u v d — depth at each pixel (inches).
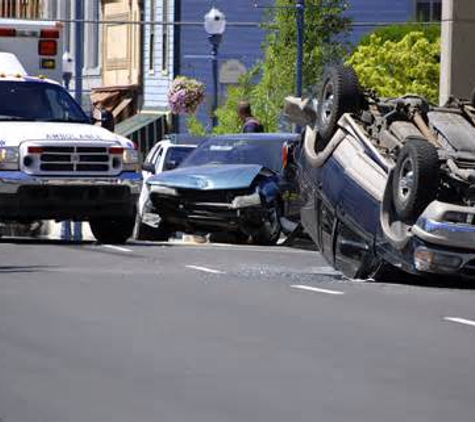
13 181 1845.5
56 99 1979.6
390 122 1558.8
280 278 1496.1
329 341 1059.3
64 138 1867.6
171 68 4867.1
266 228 2100.1
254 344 1038.4
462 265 1434.5
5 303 1227.2
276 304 1258.6
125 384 890.1
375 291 1398.9
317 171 1609.3
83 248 1815.9
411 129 1540.4
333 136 1583.4
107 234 1956.2
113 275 1469.0
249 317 1171.9
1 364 948.0
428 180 1429.6
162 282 1409.9
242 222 2089.1
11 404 833.5
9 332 1072.8
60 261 1624.0
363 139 1539.1
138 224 2171.5
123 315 1166.3
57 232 2346.2
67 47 5575.8
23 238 2076.8
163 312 1187.9
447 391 887.1
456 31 2650.1
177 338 1056.8
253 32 4879.4
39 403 836.0
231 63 3998.5
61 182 1861.5
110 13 5339.6
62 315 1160.2
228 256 1765.5
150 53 5017.2
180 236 2306.8
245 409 825.5
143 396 856.9
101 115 2721.5
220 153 2226.9
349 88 1573.6
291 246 2059.5
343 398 860.0
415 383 909.2
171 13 4884.4
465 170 1454.2
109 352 994.7
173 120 4847.4
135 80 5088.6
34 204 1857.8
